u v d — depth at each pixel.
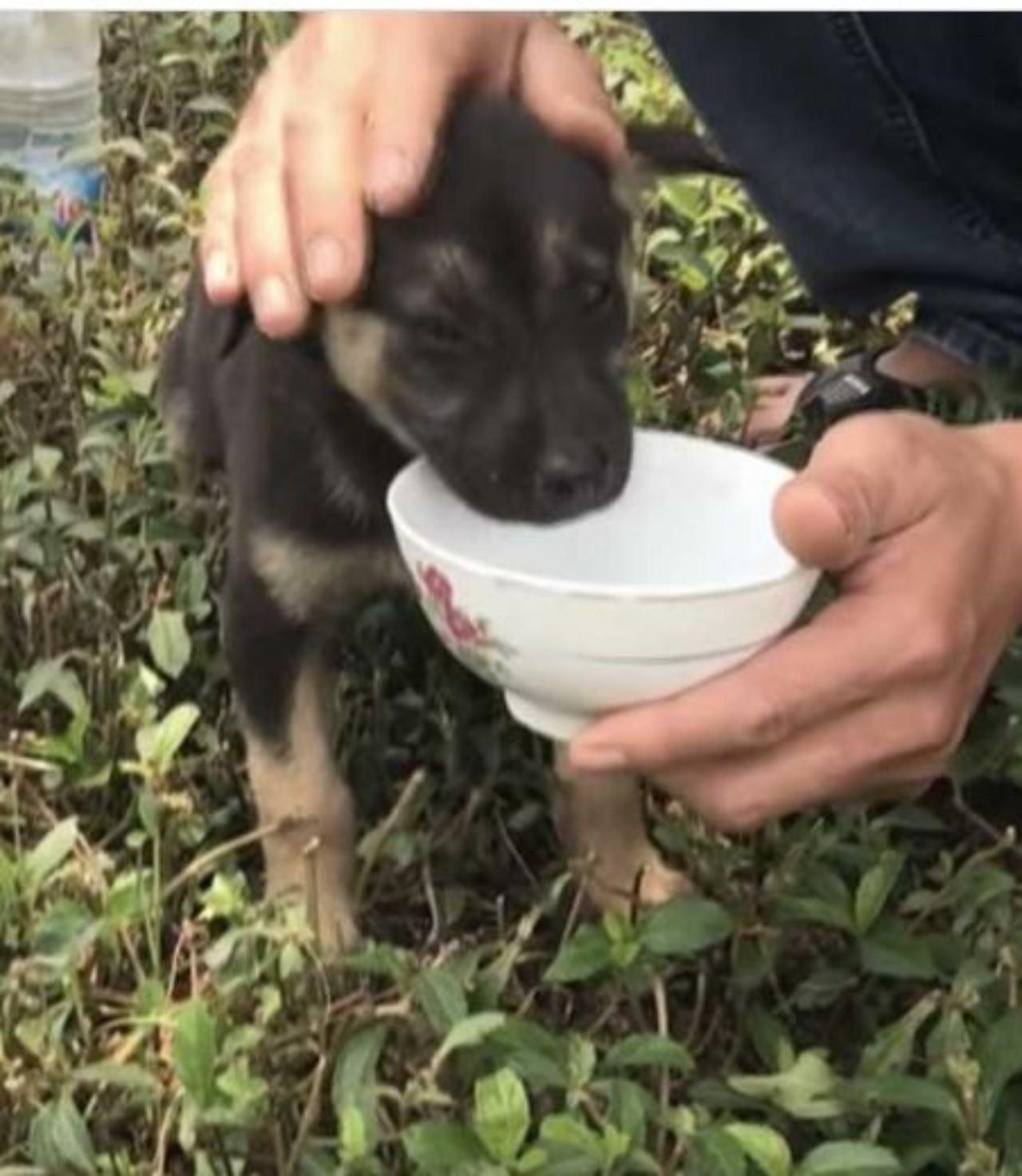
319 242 0.54
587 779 0.58
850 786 0.49
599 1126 0.48
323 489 0.58
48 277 0.80
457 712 0.63
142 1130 0.51
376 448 0.57
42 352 0.77
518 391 0.54
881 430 0.49
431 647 0.65
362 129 0.55
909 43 0.69
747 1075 0.51
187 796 0.60
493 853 0.61
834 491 0.46
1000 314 0.72
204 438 0.67
